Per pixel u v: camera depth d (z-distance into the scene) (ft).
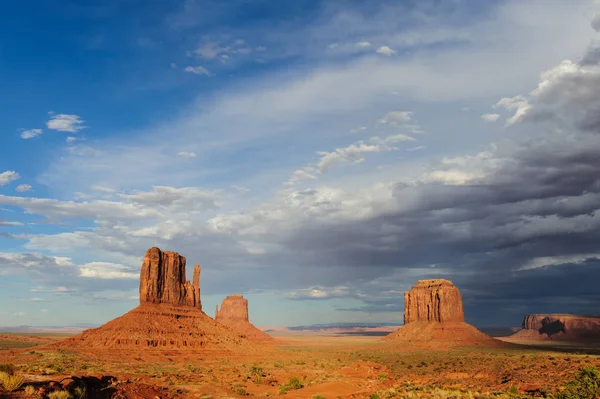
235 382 290.35
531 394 218.79
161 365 389.19
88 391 132.16
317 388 245.04
